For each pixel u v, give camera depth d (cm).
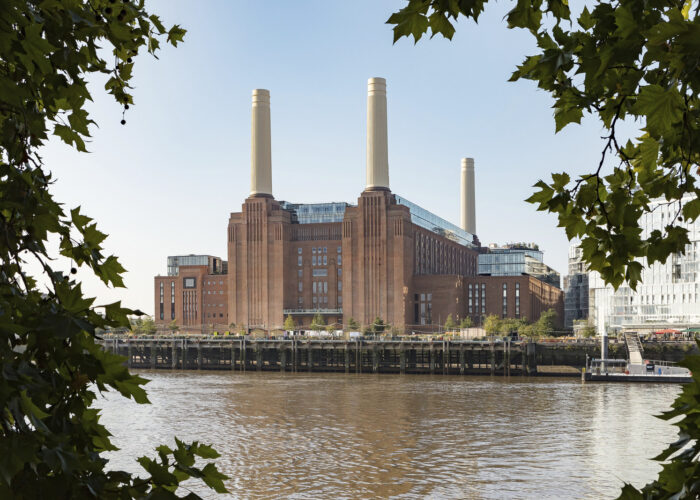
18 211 366
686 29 316
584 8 380
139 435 5638
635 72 363
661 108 332
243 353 15188
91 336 350
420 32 381
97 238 386
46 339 343
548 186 454
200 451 400
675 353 11906
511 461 4662
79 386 353
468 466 4531
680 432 373
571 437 5534
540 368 12975
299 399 8388
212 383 10944
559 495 3803
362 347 14238
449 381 11281
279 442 5425
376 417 6744
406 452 5012
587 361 12275
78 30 374
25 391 315
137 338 16188
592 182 450
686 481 356
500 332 18488
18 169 373
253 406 7638
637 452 4916
